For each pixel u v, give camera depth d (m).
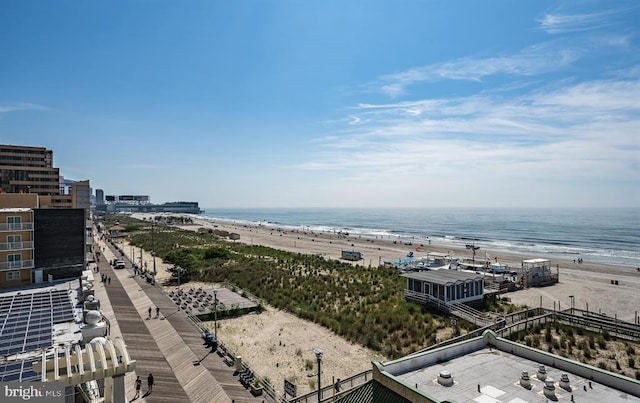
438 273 51.38
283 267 75.38
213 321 42.81
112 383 15.58
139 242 114.81
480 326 38.88
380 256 101.00
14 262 44.66
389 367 19.22
